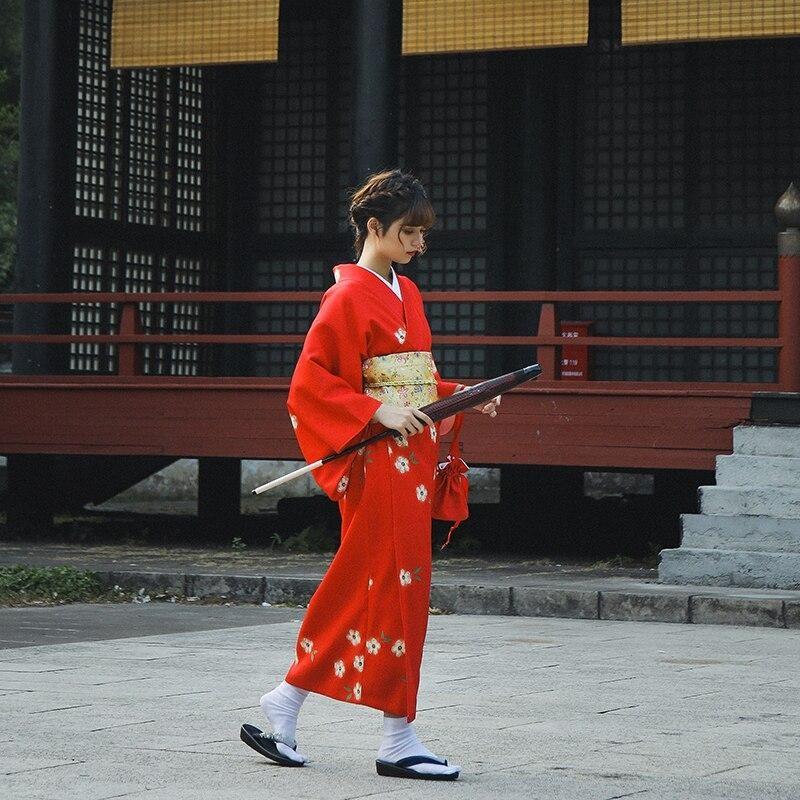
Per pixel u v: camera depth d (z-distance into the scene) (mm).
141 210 33719
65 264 31781
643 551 28562
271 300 27297
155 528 32719
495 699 12719
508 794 8922
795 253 24172
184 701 12367
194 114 35062
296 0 35500
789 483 22375
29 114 31375
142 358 29516
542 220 33562
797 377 24125
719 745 10609
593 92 33594
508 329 33938
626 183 33438
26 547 28328
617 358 33500
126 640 16984
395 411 9703
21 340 28891
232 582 22062
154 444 28031
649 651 16328
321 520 32844
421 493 9922
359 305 9961
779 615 19078
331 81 35344
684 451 24844
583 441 25391
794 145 32500
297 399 9914
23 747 10242
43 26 31297
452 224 34531
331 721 11578
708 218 33031
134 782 9109
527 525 31578
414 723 11469
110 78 32875
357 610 9797
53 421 28734
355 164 28266
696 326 33031
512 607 20438
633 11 27016
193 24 29516
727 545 21875
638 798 8805
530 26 27688
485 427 25891
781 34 26359
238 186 35750
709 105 33031
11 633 17656
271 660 15180
